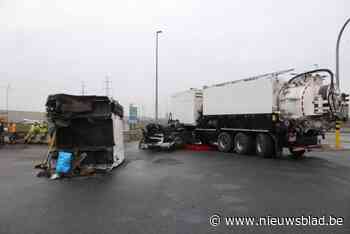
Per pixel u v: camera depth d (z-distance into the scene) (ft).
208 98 57.77
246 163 39.81
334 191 23.76
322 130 44.70
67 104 32.71
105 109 33.50
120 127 40.34
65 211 18.84
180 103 66.80
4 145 67.77
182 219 17.24
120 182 27.50
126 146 69.41
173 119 69.15
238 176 30.30
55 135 33.78
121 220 17.11
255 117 47.73
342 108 42.60
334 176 30.25
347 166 37.11
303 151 45.57
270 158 45.34
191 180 28.30
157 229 15.71
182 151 56.65
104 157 34.32
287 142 44.19
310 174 31.37
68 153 31.53
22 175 31.22
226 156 47.96
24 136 74.38
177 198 21.77
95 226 16.19
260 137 46.85
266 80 45.88
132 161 42.14
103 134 34.37
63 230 15.64
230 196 22.30
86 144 34.17
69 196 22.54
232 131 53.21
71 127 34.09
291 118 44.19
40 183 27.25
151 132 63.05
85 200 21.40
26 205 20.17
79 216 17.85
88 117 33.12
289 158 45.34
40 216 17.87
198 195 22.62
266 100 45.85
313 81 43.75
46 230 15.62
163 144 62.95
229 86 52.85
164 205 20.03
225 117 54.03
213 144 59.41
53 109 32.99
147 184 26.58
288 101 44.52
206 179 28.73
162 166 37.24
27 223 16.67
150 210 18.97
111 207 19.65
